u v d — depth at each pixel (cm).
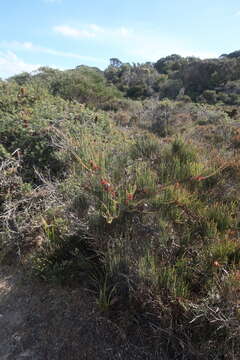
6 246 344
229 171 360
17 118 498
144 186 289
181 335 221
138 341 230
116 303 251
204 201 309
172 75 4519
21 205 383
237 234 274
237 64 3900
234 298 211
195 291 236
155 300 226
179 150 366
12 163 421
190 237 268
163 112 1351
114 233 273
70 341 236
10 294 286
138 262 243
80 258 286
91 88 1908
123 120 1398
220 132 822
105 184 278
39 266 293
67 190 344
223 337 211
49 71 1920
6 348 235
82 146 366
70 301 268
